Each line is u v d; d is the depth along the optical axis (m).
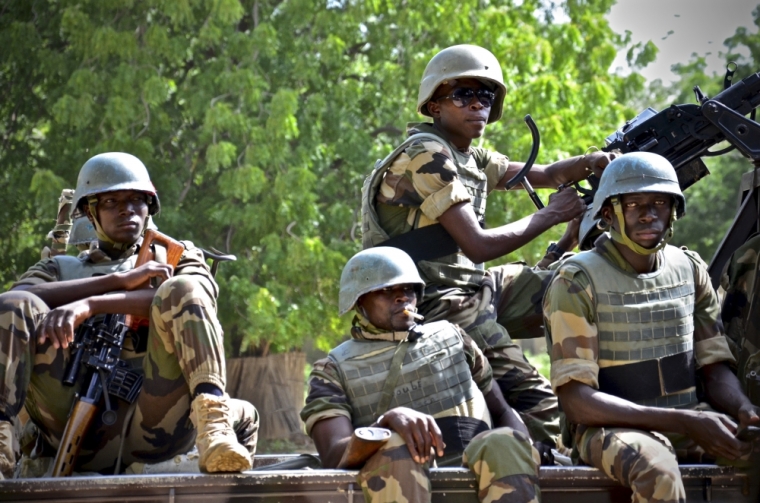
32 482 3.20
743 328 4.27
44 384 3.83
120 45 13.08
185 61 14.29
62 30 13.47
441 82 4.61
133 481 3.27
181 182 13.58
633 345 3.93
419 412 3.53
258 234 13.13
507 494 3.45
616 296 3.94
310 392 3.90
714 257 4.63
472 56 4.64
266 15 14.34
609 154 4.74
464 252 4.45
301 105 13.83
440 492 3.54
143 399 3.84
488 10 14.83
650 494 3.54
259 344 13.67
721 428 3.67
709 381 4.07
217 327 3.74
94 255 4.17
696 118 4.72
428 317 4.45
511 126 14.20
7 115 14.49
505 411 4.14
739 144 4.62
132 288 3.89
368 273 3.98
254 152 12.73
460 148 4.74
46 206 12.77
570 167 4.90
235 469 3.39
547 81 14.00
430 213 4.46
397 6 14.98
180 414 3.88
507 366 4.49
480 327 4.49
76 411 3.76
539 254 13.35
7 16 14.45
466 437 3.87
